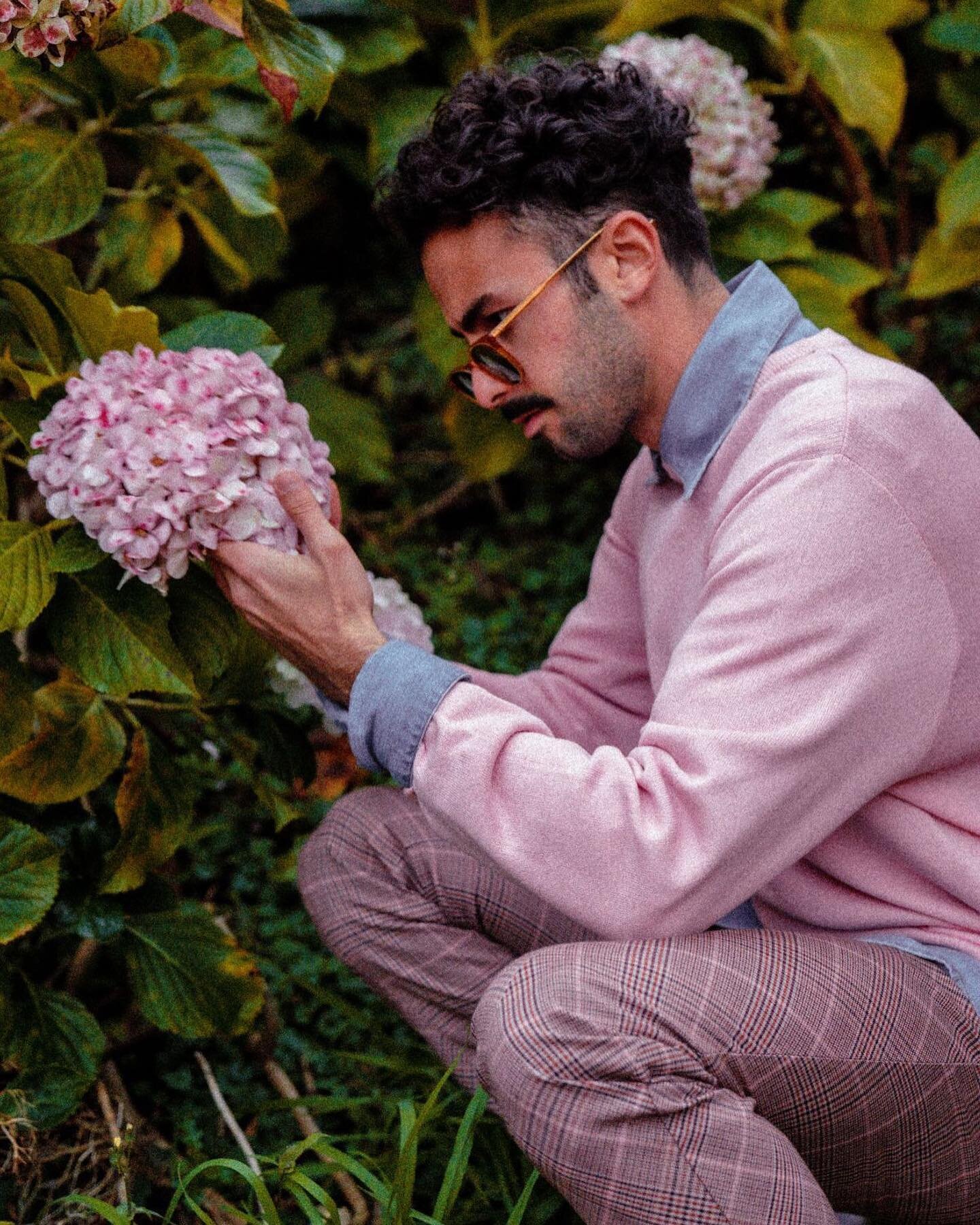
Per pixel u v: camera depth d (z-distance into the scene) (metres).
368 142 3.37
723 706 1.46
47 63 1.73
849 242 3.25
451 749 1.52
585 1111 1.43
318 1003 2.30
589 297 1.63
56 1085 1.91
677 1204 1.42
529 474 3.43
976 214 2.70
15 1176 1.87
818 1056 1.47
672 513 1.74
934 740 1.53
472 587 3.09
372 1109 2.13
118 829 2.06
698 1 2.80
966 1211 1.59
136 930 2.05
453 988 1.85
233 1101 2.15
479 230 1.61
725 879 1.47
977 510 1.53
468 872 1.85
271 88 1.72
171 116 2.52
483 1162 1.93
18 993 1.96
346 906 1.88
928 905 1.58
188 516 1.59
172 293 3.34
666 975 1.46
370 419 3.05
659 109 1.66
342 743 2.63
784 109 3.07
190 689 1.74
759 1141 1.42
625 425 1.71
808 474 1.48
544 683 2.03
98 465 1.58
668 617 1.75
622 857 1.47
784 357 1.62
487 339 1.65
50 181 2.01
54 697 1.92
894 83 2.74
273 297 3.63
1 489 1.82
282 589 1.61
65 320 1.91
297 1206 1.98
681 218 1.67
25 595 1.68
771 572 1.46
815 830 1.49
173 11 1.66
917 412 1.53
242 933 2.39
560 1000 1.45
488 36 2.95
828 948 1.53
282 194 3.16
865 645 1.45
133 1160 1.96
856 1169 1.55
